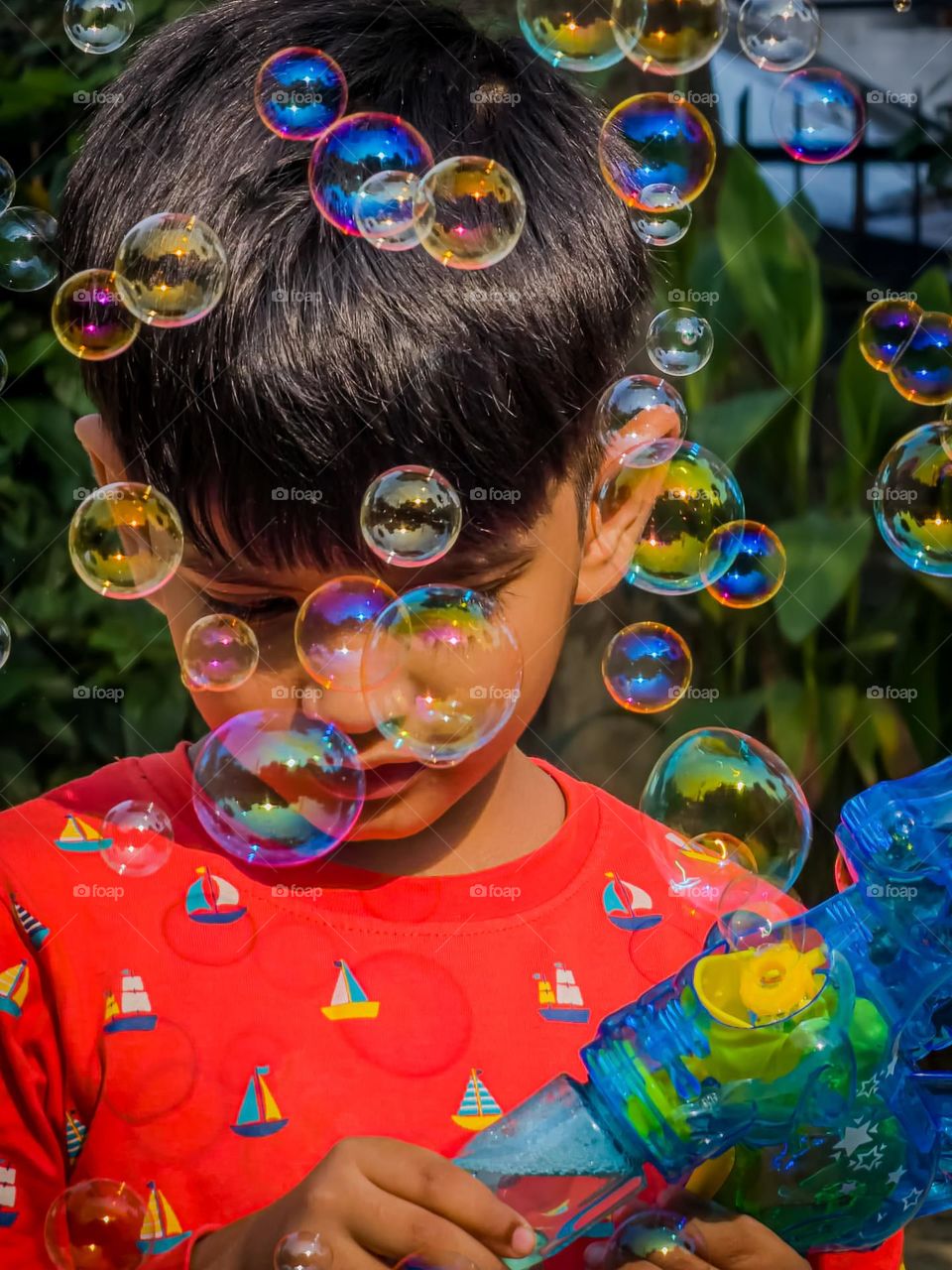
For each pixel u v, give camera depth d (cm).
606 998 104
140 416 99
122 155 110
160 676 269
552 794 117
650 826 116
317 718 95
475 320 98
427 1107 98
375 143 102
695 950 109
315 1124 97
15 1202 95
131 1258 88
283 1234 78
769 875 107
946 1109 86
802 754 281
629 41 146
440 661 93
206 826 98
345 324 95
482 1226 76
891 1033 81
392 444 95
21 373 262
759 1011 77
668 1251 80
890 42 336
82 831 107
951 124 326
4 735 269
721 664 286
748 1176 82
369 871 106
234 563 95
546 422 101
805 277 277
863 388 280
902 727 285
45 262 174
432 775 101
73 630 268
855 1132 79
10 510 265
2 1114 96
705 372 280
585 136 117
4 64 262
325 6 116
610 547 116
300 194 101
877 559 299
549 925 106
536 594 102
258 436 93
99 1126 98
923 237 332
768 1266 81
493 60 116
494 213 100
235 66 111
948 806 84
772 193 277
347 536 94
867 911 84
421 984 102
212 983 101
